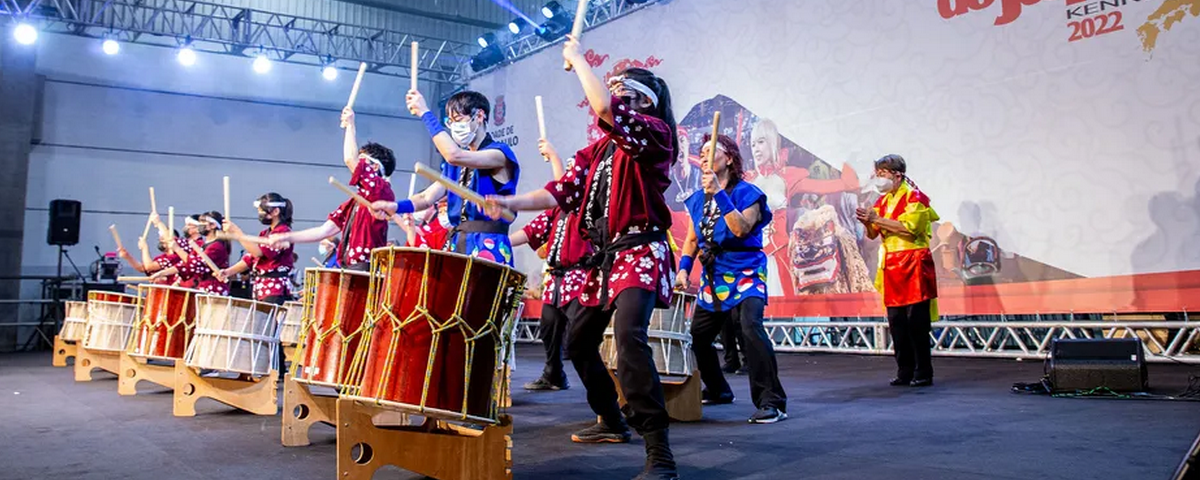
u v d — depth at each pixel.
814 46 8.18
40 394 5.01
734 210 3.41
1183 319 6.13
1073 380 4.27
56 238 10.73
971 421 3.38
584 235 2.62
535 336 11.30
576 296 2.95
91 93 12.15
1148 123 6.08
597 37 10.36
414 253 2.18
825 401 4.20
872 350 7.84
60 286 11.09
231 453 2.90
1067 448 2.70
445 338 2.17
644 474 2.22
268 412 4.01
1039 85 6.67
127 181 12.27
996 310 6.86
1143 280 6.08
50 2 11.71
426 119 2.84
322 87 13.73
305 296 3.07
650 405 2.27
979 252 6.98
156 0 12.41
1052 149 6.58
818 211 8.10
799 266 8.26
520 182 11.51
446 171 3.40
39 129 11.79
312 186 13.55
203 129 12.82
